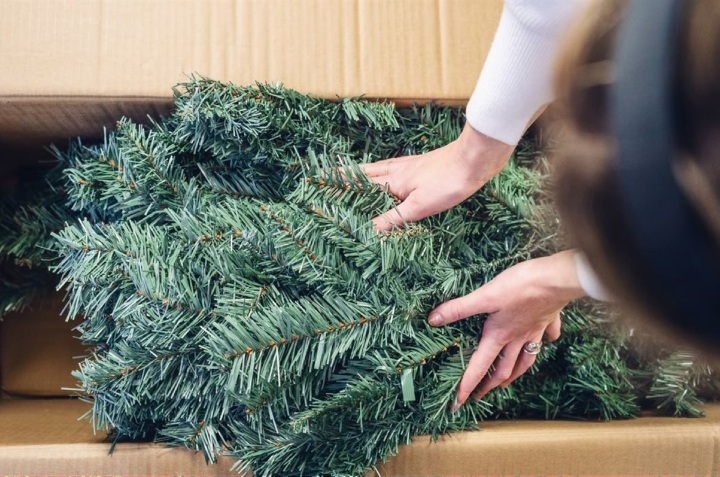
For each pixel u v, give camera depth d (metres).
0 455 0.60
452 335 0.61
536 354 0.62
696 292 0.21
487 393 0.65
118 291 0.62
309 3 0.65
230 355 0.52
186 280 0.58
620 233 0.22
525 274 0.54
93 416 0.61
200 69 0.63
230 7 0.64
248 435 0.59
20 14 0.62
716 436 0.64
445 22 0.66
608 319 0.67
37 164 0.84
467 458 0.61
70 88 0.62
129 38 0.63
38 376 0.86
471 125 0.55
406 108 0.67
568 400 0.70
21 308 0.81
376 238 0.57
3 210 0.79
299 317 0.55
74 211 0.75
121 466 0.61
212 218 0.60
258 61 0.64
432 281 0.60
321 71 0.64
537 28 0.46
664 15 0.21
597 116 0.23
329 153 0.64
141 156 0.62
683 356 0.67
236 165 0.66
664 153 0.20
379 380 0.58
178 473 0.61
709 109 0.20
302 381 0.57
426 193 0.60
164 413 0.62
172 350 0.59
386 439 0.59
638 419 0.68
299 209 0.59
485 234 0.65
